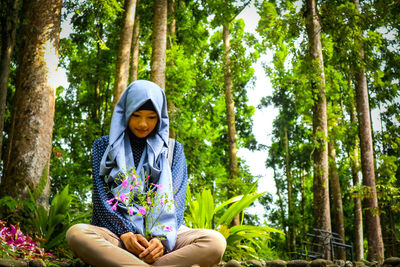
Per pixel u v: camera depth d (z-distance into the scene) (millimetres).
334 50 12047
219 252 2164
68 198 4246
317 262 3342
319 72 10828
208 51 19656
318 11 11188
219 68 18344
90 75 15500
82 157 13836
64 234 3846
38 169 4977
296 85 11305
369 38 12008
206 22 18125
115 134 2508
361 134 12047
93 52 16609
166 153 2604
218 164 21859
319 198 10305
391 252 16938
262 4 12047
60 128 15430
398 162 17562
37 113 5168
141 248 2104
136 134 2562
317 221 10133
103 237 2133
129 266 1999
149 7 14234
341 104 18844
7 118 10008
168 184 2457
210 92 20125
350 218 21938
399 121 17469
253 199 4258
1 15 5988
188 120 14883
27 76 5285
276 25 11445
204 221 4273
